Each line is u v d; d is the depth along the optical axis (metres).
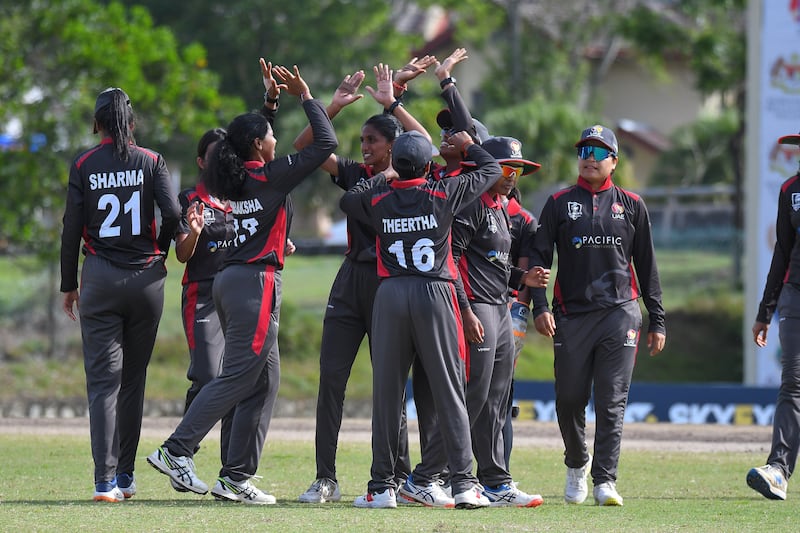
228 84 122.19
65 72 80.00
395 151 25.69
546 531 22.41
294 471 34.59
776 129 68.31
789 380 29.67
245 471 27.06
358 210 26.16
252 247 26.39
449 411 25.64
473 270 27.34
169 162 109.12
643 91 172.00
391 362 25.89
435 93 133.62
